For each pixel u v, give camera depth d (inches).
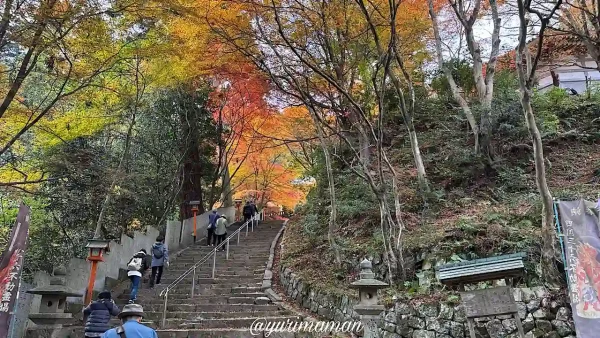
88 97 409.1
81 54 323.0
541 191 272.5
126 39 355.6
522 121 440.8
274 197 995.3
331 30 410.6
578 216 249.1
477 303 226.8
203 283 457.4
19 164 468.8
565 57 634.8
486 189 418.9
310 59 405.4
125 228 637.3
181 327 331.3
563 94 538.0
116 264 457.7
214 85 704.4
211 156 821.9
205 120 743.1
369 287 248.5
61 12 276.7
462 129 537.3
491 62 451.5
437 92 593.6
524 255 233.1
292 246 502.3
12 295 266.2
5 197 511.2
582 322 232.5
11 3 257.4
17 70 327.3
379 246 368.5
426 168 481.4
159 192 677.9
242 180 886.4
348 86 461.4
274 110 605.6
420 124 586.2
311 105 378.9
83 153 544.4
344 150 560.4
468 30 457.7
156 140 701.3
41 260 539.8
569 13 438.0
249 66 455.2
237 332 304.7
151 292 425.7
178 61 450.0
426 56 489.1
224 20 367.6
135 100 522.9
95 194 539.2
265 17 384.8
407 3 407.5
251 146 776.9
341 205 458.0
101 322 258.8
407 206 411.5
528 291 266.2
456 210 389.4
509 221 326.3
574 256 244.2
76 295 310.8
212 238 654.5
